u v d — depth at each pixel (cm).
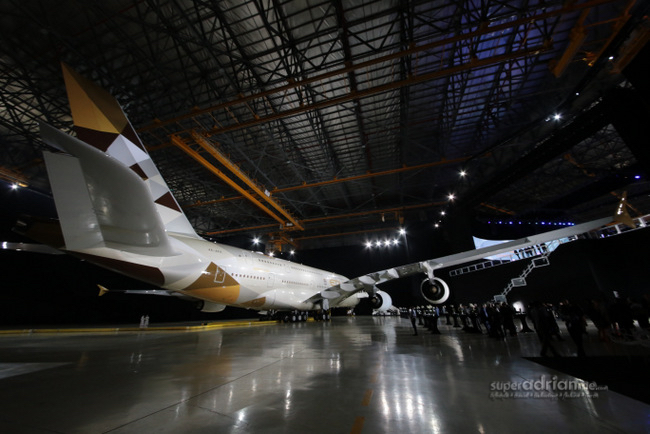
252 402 336
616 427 258
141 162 884
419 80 1359
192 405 327
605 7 1241
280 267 1619
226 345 841
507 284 1966
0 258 1744
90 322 2117
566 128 1644
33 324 1877
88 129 722
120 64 1362
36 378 455
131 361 598
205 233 3167
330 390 380
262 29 1232
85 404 331
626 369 473
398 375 454
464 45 1390
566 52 1309
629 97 1127
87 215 539
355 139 2014
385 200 3094
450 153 2248
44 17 1144
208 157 2069
